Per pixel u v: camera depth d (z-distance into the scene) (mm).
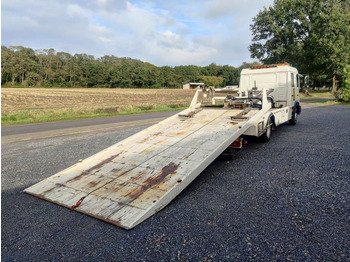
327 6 34000
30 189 4453
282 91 9734
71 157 6836
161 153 4977
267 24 38062
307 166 5207
